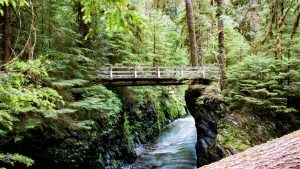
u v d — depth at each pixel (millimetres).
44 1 10289
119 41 17406
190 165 14492
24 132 9938
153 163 15547
